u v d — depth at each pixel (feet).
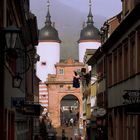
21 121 128.06
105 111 162.61
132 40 122.52
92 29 422.82
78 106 410.11
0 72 76.48
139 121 113.60
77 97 406.00
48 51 416.05
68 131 395.14
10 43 61.77
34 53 196.24
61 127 408.46
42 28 420.77
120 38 140.56
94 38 420.36
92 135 230.07
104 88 180.34
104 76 179.42
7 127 89.45
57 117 410.52
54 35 418.10
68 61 412.57
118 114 143.95
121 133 141.38
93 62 219.20
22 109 109.60
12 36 61.77
